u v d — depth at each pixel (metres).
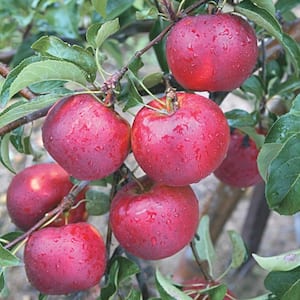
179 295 0.68
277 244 1.94
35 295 1.58
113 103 0.62
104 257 0.69
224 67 0.62
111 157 0.61
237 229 1.86
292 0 0.88
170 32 0.64
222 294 0.69
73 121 0.60
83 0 1.06
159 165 0.60
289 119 0.65
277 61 0.88
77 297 0.79
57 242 0.66
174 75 0.65
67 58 0.64
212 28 0.62
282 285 0.67
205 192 1.70
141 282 0.86
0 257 0.62
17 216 0.75
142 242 0.65
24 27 1.14
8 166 0.77
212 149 0.60
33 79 0.59
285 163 0.64
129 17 0.95
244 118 0.77
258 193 1.47
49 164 0.77
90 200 0.75
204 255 0.86
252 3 0.66
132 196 0.66
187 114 0.60
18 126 0.70
